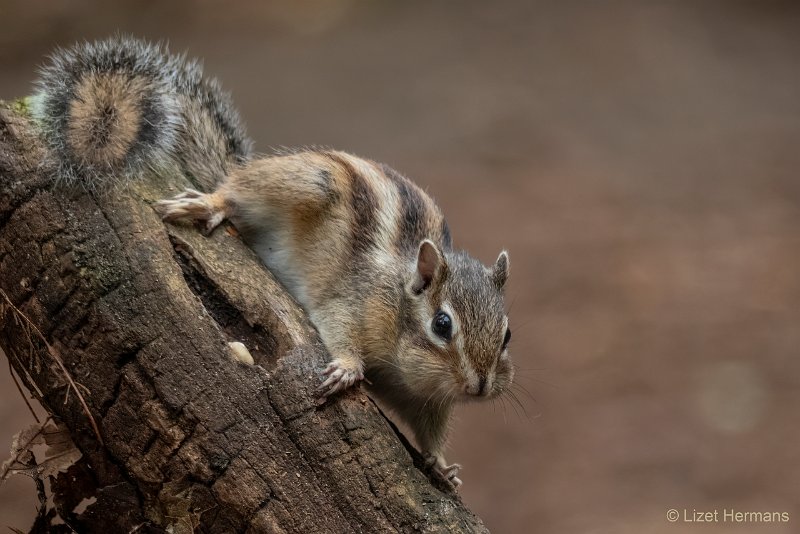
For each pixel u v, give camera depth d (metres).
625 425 17.80
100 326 6.78
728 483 16.25
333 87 30.64
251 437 6.68
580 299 21.30
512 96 30.30
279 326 7.16
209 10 35.66
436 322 8.49
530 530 15.40
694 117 29.50
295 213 8.63
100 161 7.31
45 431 7.16
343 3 37.09
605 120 29.14
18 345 7.11
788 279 22.00
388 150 26.88
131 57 8.25
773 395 18.38
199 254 7.30
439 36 34.44
